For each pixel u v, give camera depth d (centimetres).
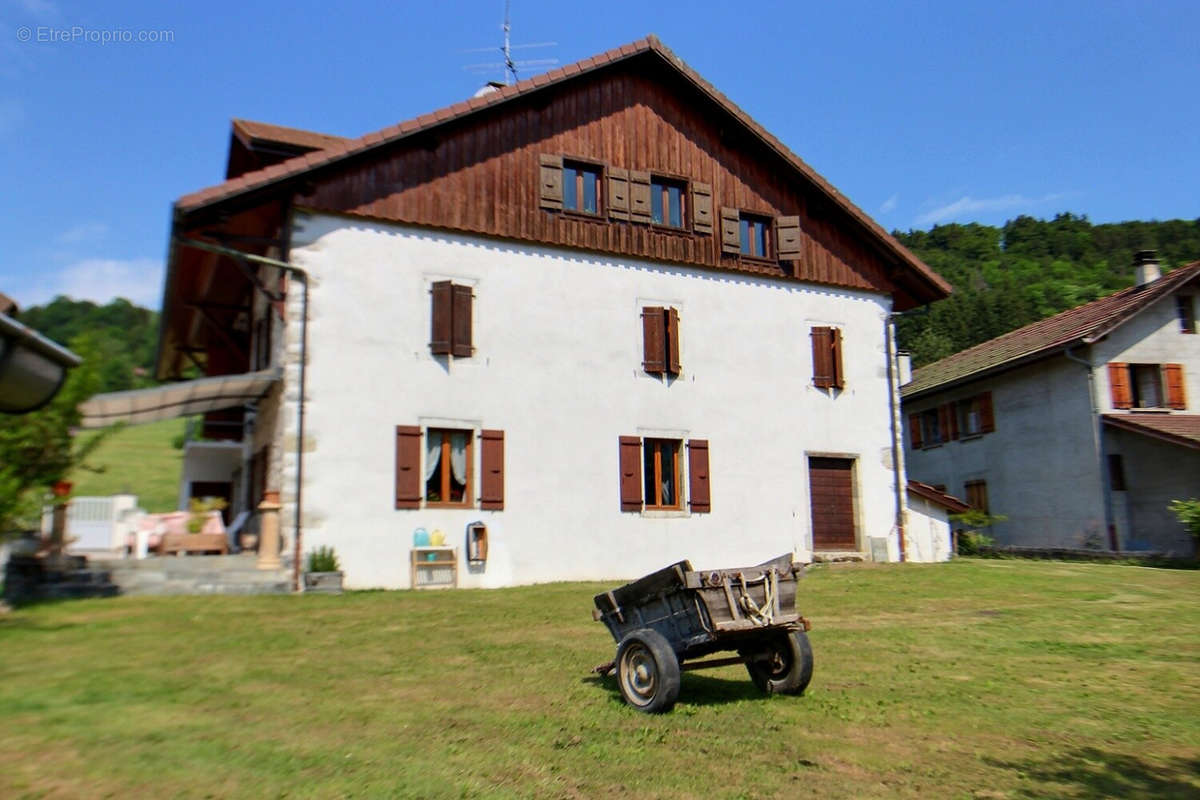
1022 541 2511
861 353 2014
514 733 611
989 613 1185
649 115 1856
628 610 721
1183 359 2377
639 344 1762
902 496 1991
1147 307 2369
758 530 1820
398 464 1490
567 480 1641
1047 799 502
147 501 3984
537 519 1602
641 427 1734
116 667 782
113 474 4666
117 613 1065
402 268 1555
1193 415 2322
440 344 1548
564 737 603
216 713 647
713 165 1909
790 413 1902
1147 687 773
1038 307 7050
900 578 1573
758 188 1956
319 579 1346
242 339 2244
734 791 506
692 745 588
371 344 1505
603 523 1662
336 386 1466
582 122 1778
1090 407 2289
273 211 1608
